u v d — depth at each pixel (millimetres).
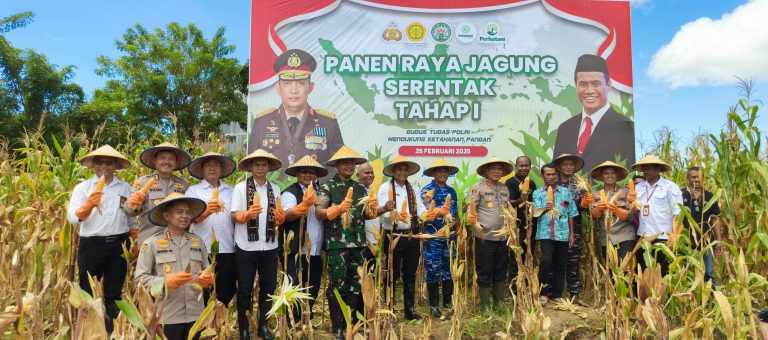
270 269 4227
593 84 6613
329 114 6508
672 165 7031
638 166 5312
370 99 6547
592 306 5289
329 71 6547
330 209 4152
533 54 6625
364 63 6578
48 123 15273
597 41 6664
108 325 4234
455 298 3988
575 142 6551
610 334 3953
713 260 5012
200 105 21703
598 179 5738
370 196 4141
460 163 6512
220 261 4129
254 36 6520
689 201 5172
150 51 21750
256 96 6469
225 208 4180
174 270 3174
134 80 21203
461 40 6629
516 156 6527
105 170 4230
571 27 6660
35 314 2879
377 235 4004
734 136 5109
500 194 5184
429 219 4445
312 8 6582
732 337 3094
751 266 5113
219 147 6680
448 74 6582
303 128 6465
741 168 4891
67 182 5246
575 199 5562
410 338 4434
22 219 4418
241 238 4090
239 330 4184
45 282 2930
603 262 5727
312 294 4688
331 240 4336
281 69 6496
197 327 2576
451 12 6648
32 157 5254
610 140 6555
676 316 4699
